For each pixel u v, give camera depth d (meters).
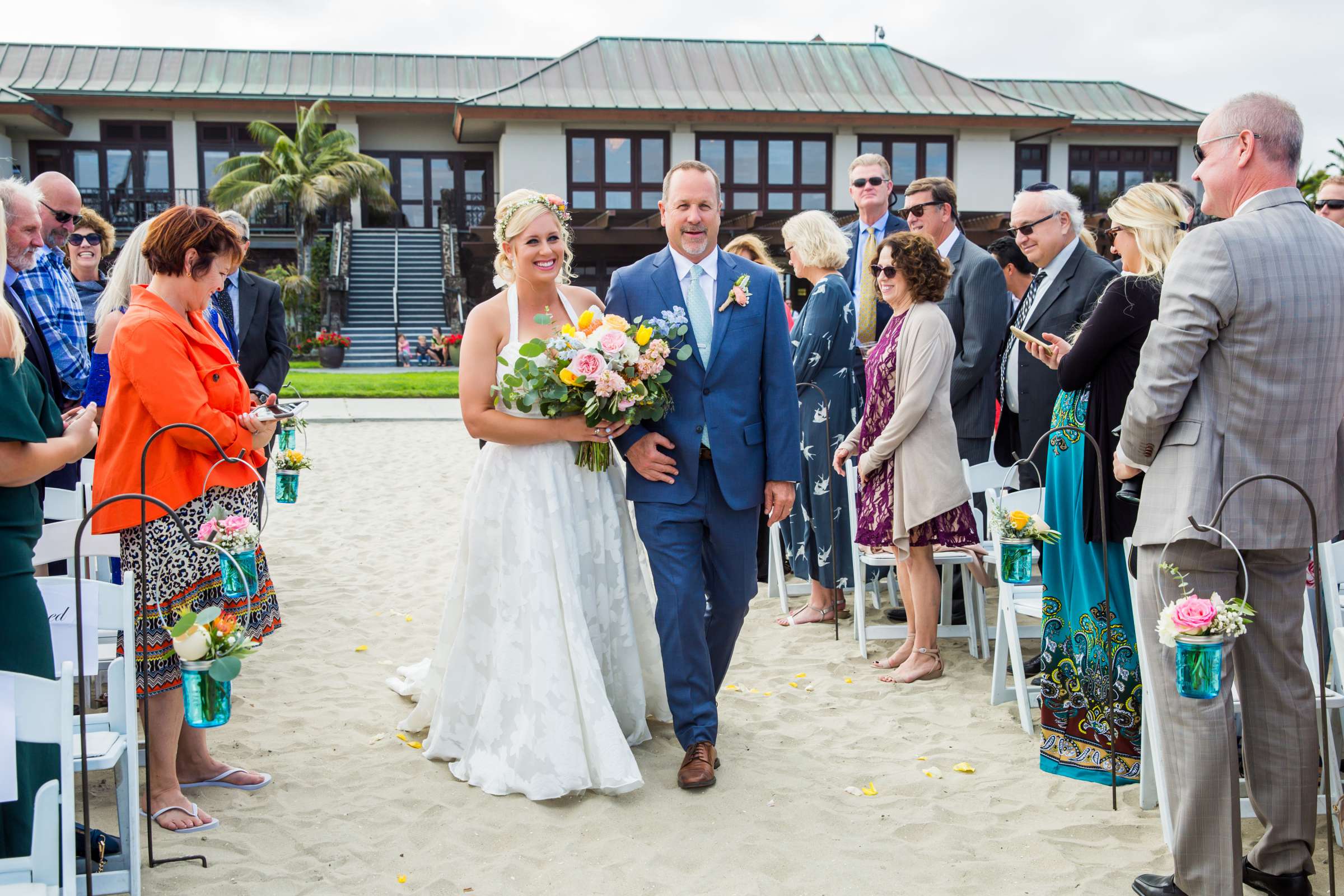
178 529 3.26
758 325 3.69
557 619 3.55
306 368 25.06
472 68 32.81
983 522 5.26
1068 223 4.47
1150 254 3.50
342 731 4.13
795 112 27.61
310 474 10.50
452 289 28.28
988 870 3.06
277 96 29.77
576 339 3.50
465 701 3.78
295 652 5.13
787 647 5.26
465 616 3.74
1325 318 2.62
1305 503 2.70
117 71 30.12
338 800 3.51
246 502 3.51
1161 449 2.80
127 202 29.64
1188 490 2.70
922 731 4.14
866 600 6.19
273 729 4.14
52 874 2.31
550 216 3.65
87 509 4.05
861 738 4.07
